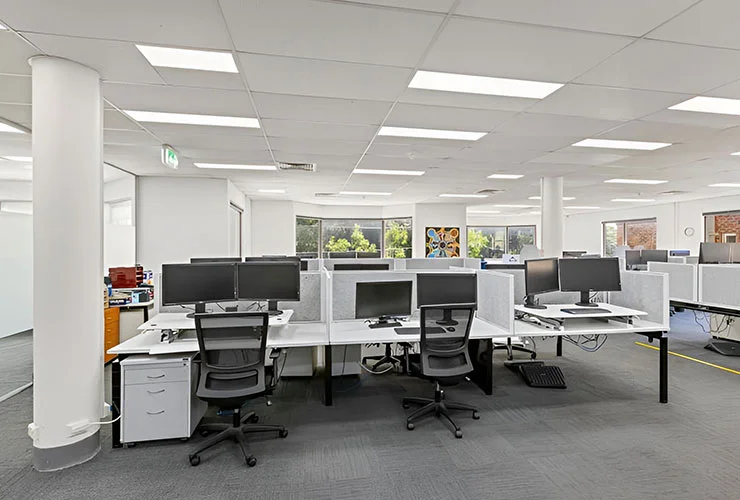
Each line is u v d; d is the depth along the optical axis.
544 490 2.00
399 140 4.08
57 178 2.22
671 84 2.69
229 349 2.34
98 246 2.38
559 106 3.10
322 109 3.15
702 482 2.06
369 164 5.27
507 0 1.75
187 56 2.27
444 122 3.49
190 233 6.19
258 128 3.65
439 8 1.81
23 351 4.64
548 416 2.89
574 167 5.49
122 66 2.38
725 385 3.51
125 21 1.90
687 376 3.76
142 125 3.55
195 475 2.14
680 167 5.50
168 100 2.93
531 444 2.47
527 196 8.54
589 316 3.18
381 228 10.93
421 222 10.14
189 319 2.91
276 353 2.74
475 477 2.12
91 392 2.33
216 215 6.29
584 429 2.68
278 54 2.25
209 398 2.26
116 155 4.70
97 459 2.30
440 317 2.77
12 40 2.06
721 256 5.12
